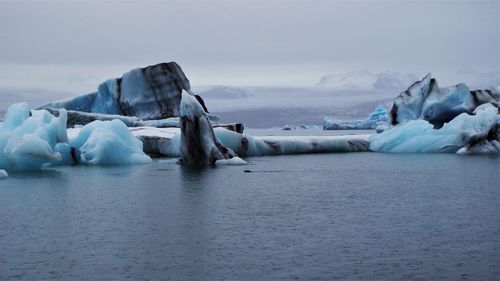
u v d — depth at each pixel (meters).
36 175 31.62
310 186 27.84
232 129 45.69
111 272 13.66
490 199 23.70
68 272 13.66
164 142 43.03
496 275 13.46
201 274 13.55
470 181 29.80
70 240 16.53
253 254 15.10
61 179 29.89
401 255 14.98
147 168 34.81
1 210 21.20
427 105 54.22
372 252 15.28
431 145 48.53
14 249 15.57
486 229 17.84
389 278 13.27
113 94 59.66
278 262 14.42
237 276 13.41
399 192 25.89
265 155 45.94
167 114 58.38
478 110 50.88
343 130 141.62
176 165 36.47
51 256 14.91
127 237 16.89
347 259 14.65
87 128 38.75
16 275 13.47
